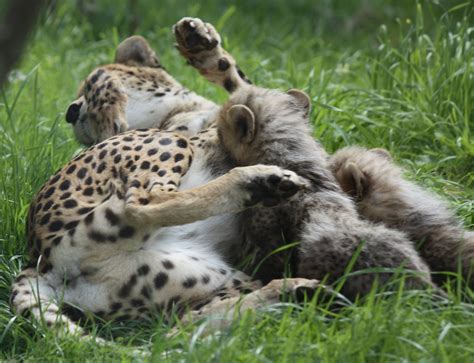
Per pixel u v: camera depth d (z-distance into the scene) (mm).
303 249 7965
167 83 11352
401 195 8766
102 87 10844
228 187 8062
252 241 8648
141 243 8141
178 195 8094
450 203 9742
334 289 7727
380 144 11508
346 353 6672
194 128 10641
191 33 10938
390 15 20781
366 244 7793
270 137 8930
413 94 12578
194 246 8555
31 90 14828
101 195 8523
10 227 9656
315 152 8891
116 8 19609
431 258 8352
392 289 7629
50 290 8234
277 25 20219
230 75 11094
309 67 16203
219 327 7555
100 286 8141
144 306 8102
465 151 11125
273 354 6863
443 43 12836
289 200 8430
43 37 17859
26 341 7812
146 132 8914
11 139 11742
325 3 21406
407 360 6555
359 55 15773
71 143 11938
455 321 7289
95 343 7473
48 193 8656
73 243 8195
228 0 21109
